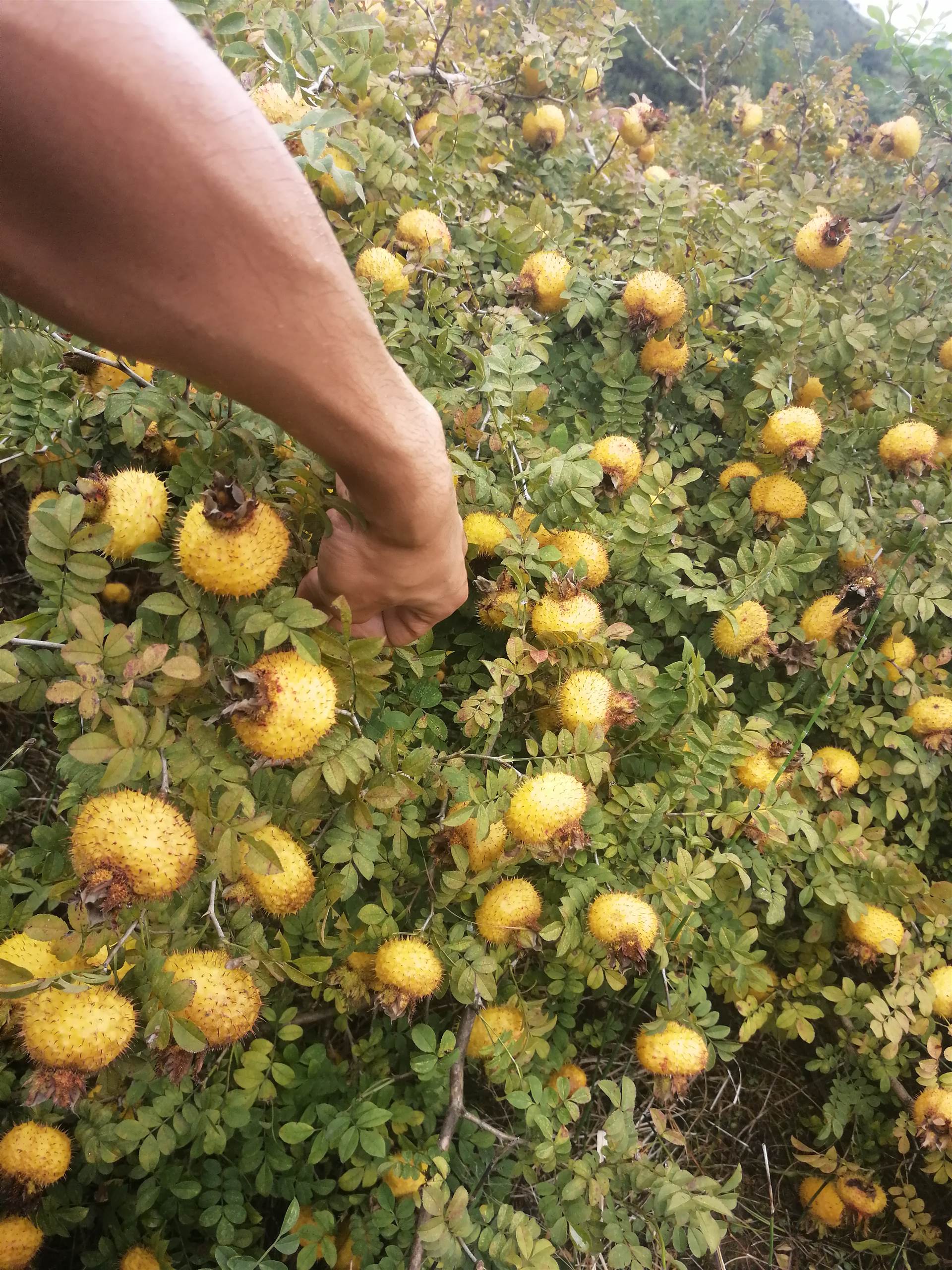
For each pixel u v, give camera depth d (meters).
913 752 0.58
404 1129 0.46
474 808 0.42
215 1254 0.39
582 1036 0.56
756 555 0.54
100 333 0.23
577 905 0.46
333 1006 0.52
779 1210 0.59
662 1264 0.42
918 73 0.94
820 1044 0.64
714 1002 0.64
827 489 0.60
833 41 1.36
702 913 0.55
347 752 0.37
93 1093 0.40
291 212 0.22
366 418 0.27
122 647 0.33
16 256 0.22
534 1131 0.49
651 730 0.50
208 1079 0.42
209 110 0.20
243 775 0.36
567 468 0.49
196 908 0.38
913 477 0.62
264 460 0.41
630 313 0.59
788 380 0.60
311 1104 0.45
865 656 0.58
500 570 0.50
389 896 0.45
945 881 0.60
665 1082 0.48
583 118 0.83
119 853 0.32
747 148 1.12
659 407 0.64
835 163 1.09
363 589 0.35
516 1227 0.40
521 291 0.58
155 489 0.39
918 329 0.63
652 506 0.53
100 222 0.21
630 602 0.55
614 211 0.77
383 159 0.55
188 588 0.37
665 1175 0.43
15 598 0.58
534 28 0.74
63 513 0.34
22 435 0.43
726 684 0.50
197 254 0.21
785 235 0.70
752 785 0.54
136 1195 0.45
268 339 0.24
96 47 0.18
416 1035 0.44
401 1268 0.42
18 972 0.32
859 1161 0.59
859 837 0.54
